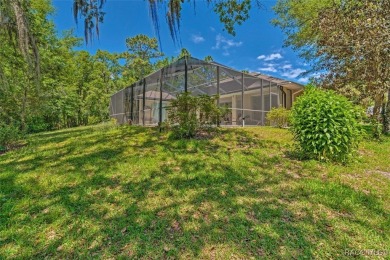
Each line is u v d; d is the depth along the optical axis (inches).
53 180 148.7
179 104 284.0
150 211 106.2
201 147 225.3
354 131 177.6
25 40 211.5
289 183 135.2
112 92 890.1
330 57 291.4
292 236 85.6
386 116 291.6
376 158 192.2
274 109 419.2
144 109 451.8
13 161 198.8
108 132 341.4
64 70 502.3
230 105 603.5
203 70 392.2
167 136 280.8
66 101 669.9
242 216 99.7
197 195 121.3
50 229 94.5
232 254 76.7
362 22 229.1
